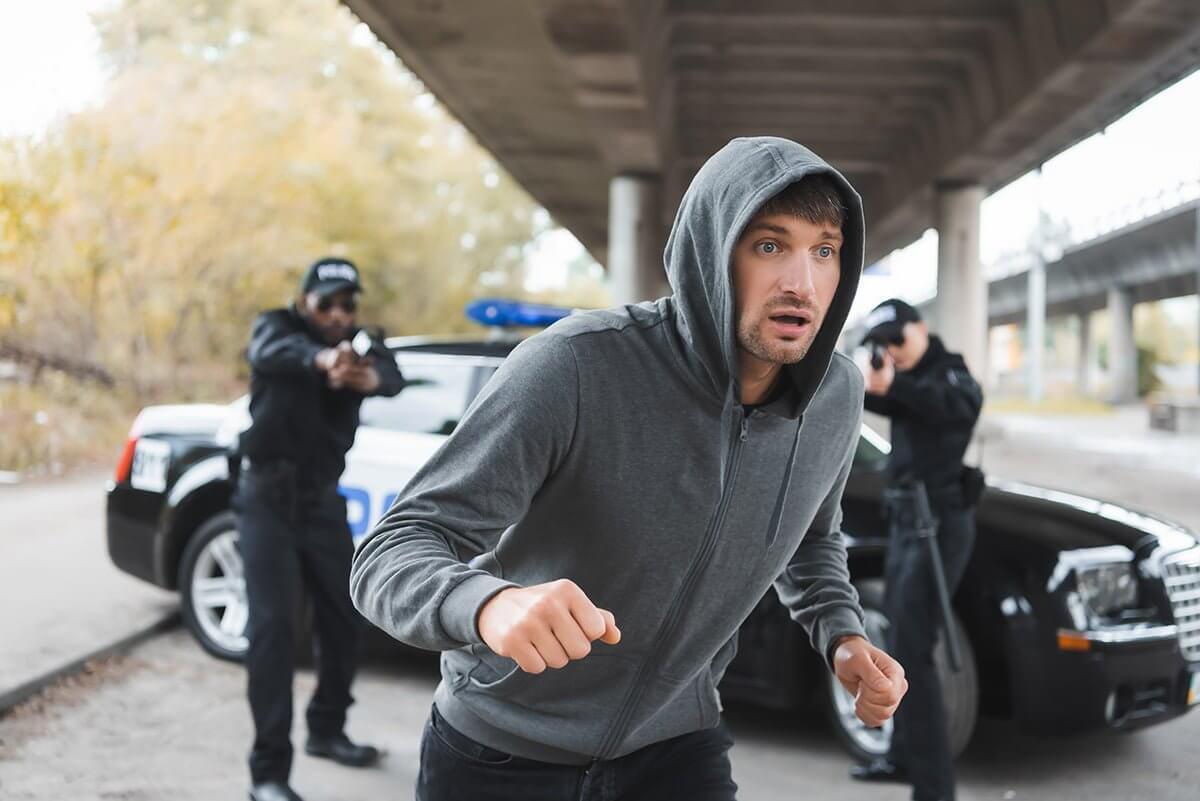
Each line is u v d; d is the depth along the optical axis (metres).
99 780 3.91
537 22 12.01
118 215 16.73
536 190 23.14
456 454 1.62
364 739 4.42
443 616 1.40
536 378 1.63
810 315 1.62
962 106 17.28
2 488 11.26
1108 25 11.91
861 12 14.31
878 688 1.92
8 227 14.09
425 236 30.75
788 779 4.09
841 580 2.12
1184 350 95.38
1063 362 108.50
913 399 3.72
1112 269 52.56
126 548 5.66
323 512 3.88
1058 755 4.39
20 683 4.66
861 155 22.97
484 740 1.85
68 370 16.41
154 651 5.48
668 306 1.74
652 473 1.68
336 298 3.98
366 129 31.39
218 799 3.78
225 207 18.77
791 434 1.78
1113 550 4.10
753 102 18.30
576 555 1.74
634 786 1.90
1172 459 19.42
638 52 12.25
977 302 20.86
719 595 1.81
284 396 3.81
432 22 12.22
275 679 3.67
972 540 3.88
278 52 25.23
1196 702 4.19
